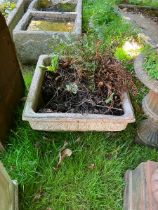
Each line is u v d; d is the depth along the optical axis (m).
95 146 2.21
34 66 3.19
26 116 1.88
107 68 2.15
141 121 2.36
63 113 1.92
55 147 2.16
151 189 1.68
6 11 3.57
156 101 1.95
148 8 4.44
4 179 1.65
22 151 2.12
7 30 2.02
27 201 1.92
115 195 1.97
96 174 2.04
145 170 1.84
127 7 4.45
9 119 2.22
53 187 1.97
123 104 2.03
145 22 4.05
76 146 2.21
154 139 2.25
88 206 1.91
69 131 2.24
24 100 2.51
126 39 3.19
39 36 2.97
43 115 1.89
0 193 1.52
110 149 2.21
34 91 2.04
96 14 3.68
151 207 1.61
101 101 2.10
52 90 2.25
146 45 3.21
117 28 3.44
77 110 2.06
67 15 3.48
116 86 2.11
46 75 2.30
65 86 2.19
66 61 2.24
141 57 1.96
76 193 1.95
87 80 2.19
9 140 2.22
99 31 3.26
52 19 3.50
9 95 2.18
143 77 1.80
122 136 2.32
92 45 2.32
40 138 2.24
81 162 2.09
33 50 3.07
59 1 4.00
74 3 4.00
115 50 2.77
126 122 1.93
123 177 2.08
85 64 2.16
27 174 2.00
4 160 2.11
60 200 1.91
